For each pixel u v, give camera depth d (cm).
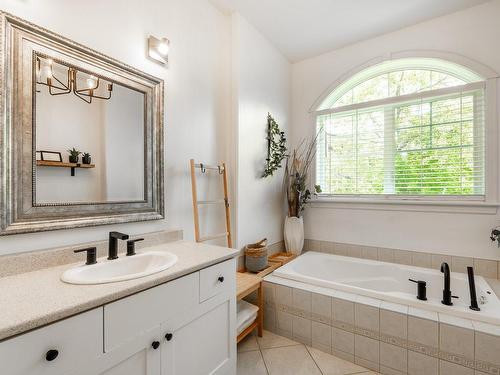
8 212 108
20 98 112
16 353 68
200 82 210
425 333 155
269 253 282
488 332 139
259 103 263
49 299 83
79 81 134
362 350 175
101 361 86
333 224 290
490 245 214
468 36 223
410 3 218
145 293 100
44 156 120
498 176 212
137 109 161
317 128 308
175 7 189
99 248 137
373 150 273
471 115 226
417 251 243
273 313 214
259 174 265
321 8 226
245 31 242
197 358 124
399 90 263
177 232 182
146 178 165
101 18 144
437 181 240
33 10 118
